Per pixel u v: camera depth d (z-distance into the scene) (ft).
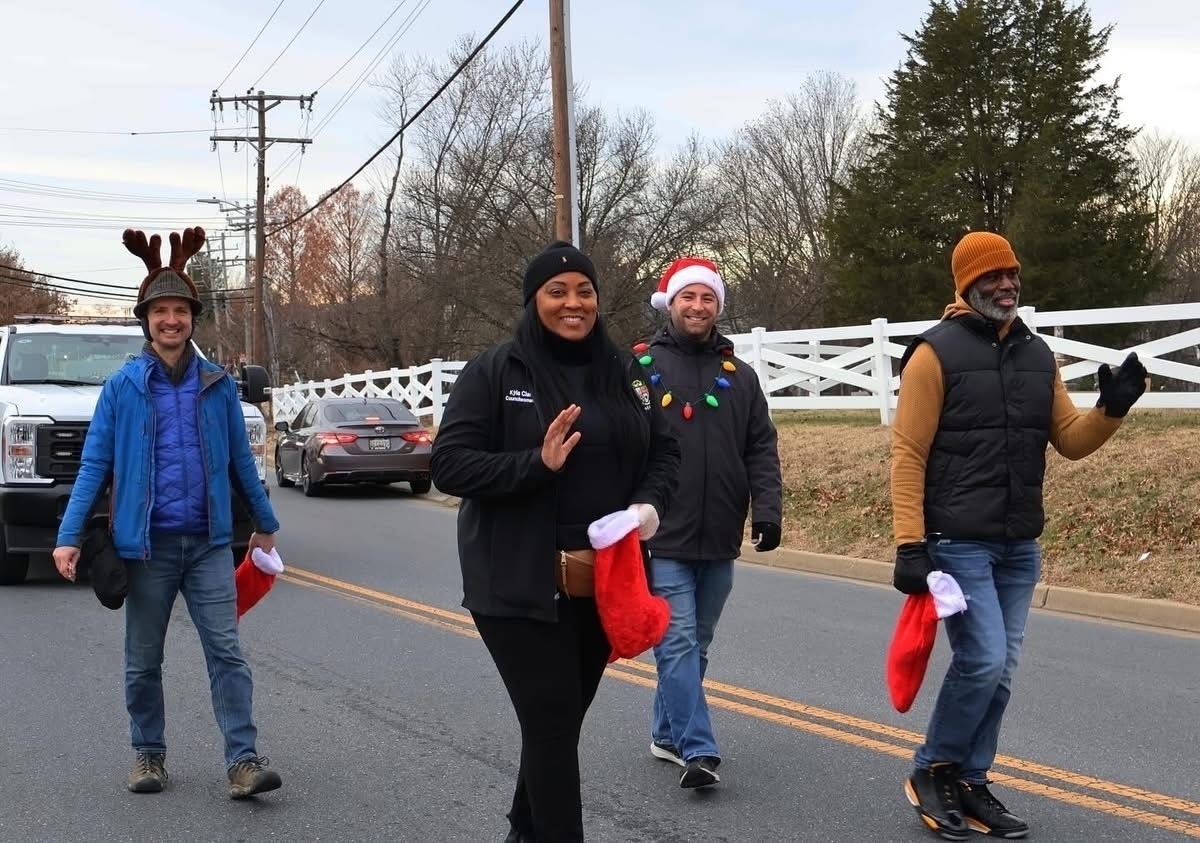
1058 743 18.07
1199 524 31.35
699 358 16.85
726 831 14.57
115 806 15.53
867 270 130.52
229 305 246.68
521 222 135.13
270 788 15.66
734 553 16.63
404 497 59.31
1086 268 117.19
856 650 24.58
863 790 16.03
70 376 35.70
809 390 55.98
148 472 15.23
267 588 16.87
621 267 133.90
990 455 13.65
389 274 153.89
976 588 13.75
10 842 14.33
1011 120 128.06
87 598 30.12
